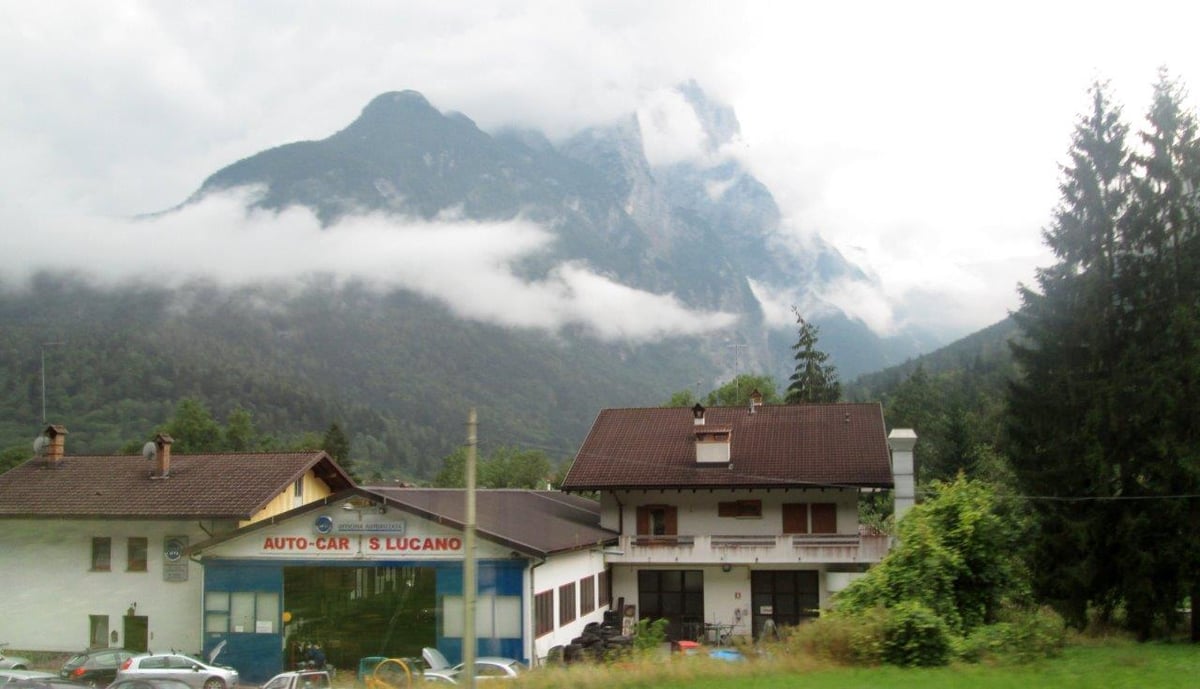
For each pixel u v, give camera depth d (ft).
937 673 55.36
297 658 106.32
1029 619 68.90
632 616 136.46
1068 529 94.17
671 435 159.02
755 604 137.80
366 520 107.45
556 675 55.36
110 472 136.15
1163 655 71.97
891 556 76.23
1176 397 91.35
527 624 101.14
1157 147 97.96
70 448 449.48
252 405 583.58
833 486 136.98
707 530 142.72
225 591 109.91
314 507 108.88
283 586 108.68
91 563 124.26
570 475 147.02
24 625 123.85
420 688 66.54
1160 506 90.74
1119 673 56.03
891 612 62.85
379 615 105.70
